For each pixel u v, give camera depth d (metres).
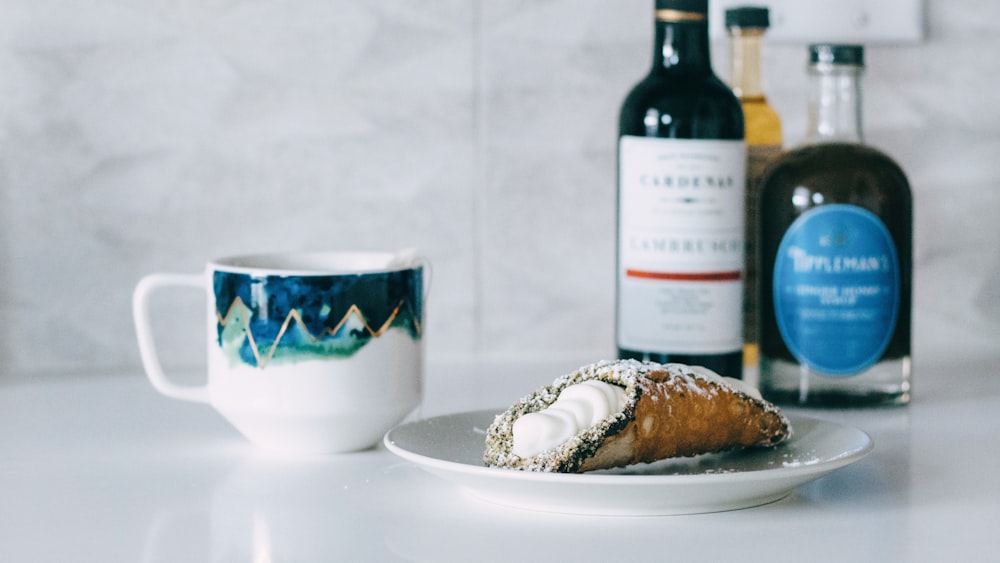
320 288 0.99
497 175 1.34
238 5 1.30
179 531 0.87
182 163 1.31
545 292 1.36
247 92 1.31
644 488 0.86
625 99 1.16
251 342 0.99
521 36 1.33
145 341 1.03
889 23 1.37
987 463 0.99
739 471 0.92
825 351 1.15
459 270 1.35
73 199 1.30
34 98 1.29
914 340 1.41
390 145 1.33
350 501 0.92
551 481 0.86
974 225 1.40
